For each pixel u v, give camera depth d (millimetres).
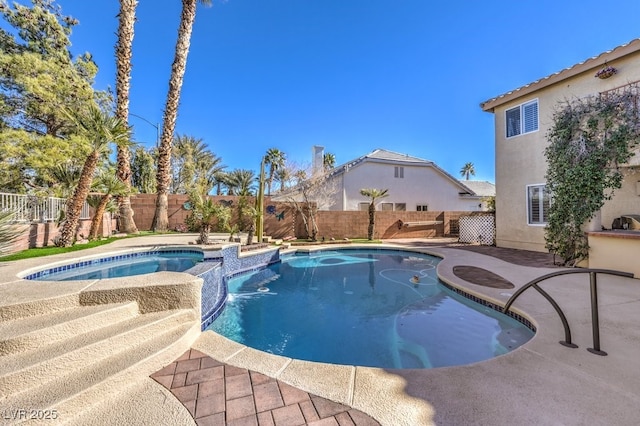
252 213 11523
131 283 3879
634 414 2232
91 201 11508
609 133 7625
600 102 7762
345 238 17219
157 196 15461
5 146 9883
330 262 11320
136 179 26250
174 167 30016
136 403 2424
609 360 3053
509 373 2824
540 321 4188
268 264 10523
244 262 9125
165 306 3795
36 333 2812
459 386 2621
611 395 2465
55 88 12414
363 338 4719
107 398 2494
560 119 8570
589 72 9586
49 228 9633
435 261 11234
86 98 13562
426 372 2854
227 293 6988
